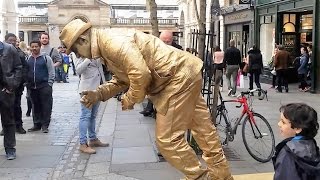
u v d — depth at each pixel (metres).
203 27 7.26
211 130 4.47
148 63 4.00
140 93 3.86
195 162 4.08
